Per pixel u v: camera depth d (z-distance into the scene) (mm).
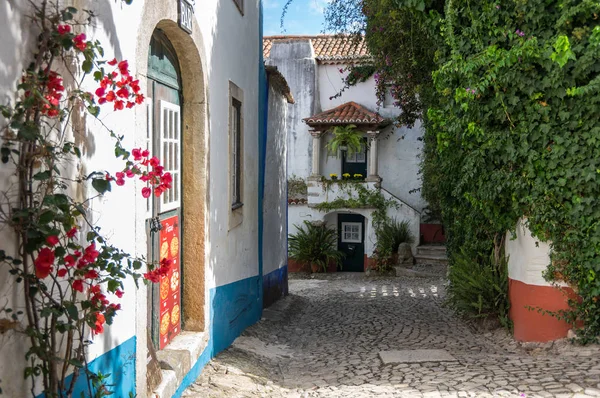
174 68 5812
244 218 8492
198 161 6066
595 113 6504
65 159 3119
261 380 6164
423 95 10508
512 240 7688
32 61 2828
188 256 6074
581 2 6402
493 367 5906
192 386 5449
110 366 3732
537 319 7012
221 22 7016
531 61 6703
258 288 9766
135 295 4199
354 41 11734
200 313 6090
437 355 6844
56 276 2842
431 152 13180
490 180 7324
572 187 6645
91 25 3385
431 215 19906
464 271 8828
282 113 12625
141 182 4344
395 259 19344
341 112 20188
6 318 2607
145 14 4383
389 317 10477
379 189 19891
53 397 2846
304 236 19812
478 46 7113
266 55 21234
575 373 5266
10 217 2596
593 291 6594
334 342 8484
